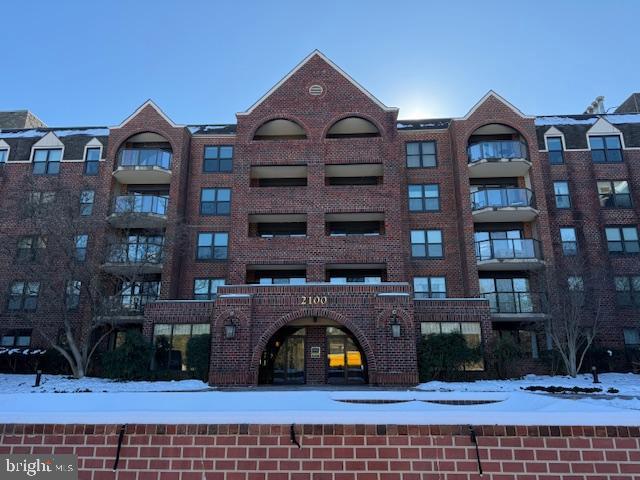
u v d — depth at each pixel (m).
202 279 25.28
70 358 20.98
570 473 2.58
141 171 25.83
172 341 20.83
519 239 23.91
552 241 25.62
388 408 3.01
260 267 23.80
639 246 25.66
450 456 2.64
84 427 2.77
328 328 21.70
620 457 2.60
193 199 26.67
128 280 24.61
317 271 22.72
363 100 25.34
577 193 26.50
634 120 28.14
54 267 22.33
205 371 19.62
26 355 22.97
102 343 23.86
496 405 3.32
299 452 2.68
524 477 2.59
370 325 19.16
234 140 27.61
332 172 25.53
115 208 25.38
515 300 23.61
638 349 23.41
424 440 2.68
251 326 19.36
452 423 2.70
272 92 25.67
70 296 22.31
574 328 21.59
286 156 24.52
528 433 2.66
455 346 19.12
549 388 16.56
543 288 23.23
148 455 2.71
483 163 24.97
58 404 3.12
